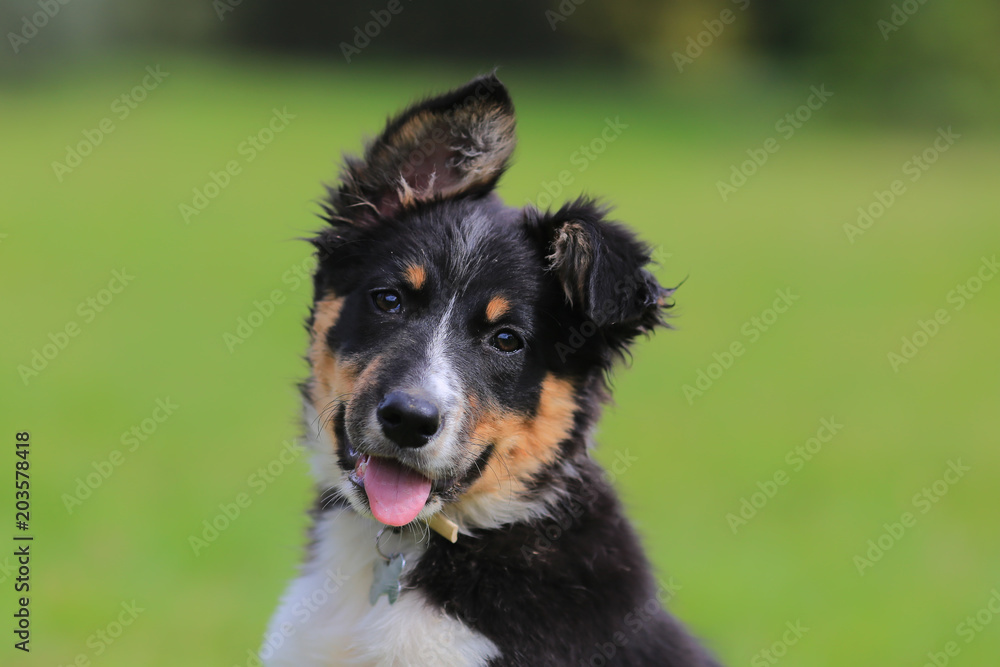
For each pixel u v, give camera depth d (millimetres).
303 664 4980
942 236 22266
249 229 20047
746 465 10516
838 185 26656
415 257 5031
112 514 8891
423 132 5301
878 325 16141
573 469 5121
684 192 24953
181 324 14555
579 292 4863
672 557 8625
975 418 12164
